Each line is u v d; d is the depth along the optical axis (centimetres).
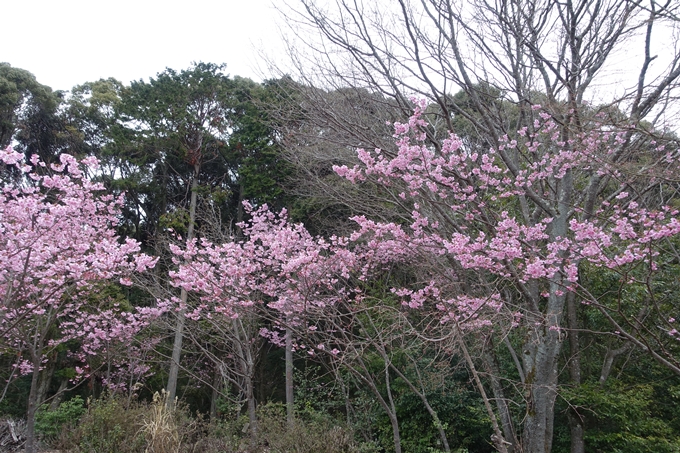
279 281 827
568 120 552
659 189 649
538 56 549
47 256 612
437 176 556
